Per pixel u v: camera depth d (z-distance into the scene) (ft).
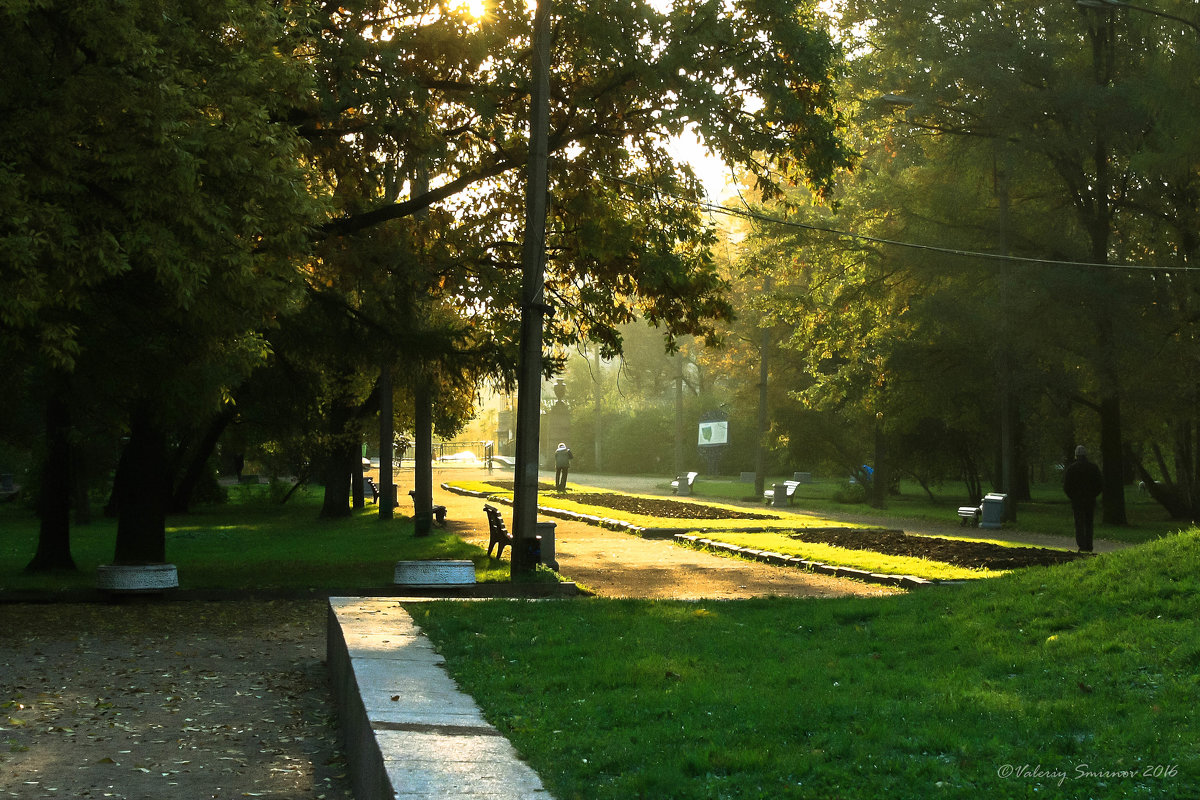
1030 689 22.43
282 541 87.92
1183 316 106.93
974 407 122.11
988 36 103.76
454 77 60.90
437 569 52.47
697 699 21.93
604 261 64.34
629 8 57.77
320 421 88.33
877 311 124.47
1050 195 116.16
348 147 62.75
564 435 288.71
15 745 24.11
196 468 128.06
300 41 48.75
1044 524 107.55
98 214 37.88
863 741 18.31
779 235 120.06
